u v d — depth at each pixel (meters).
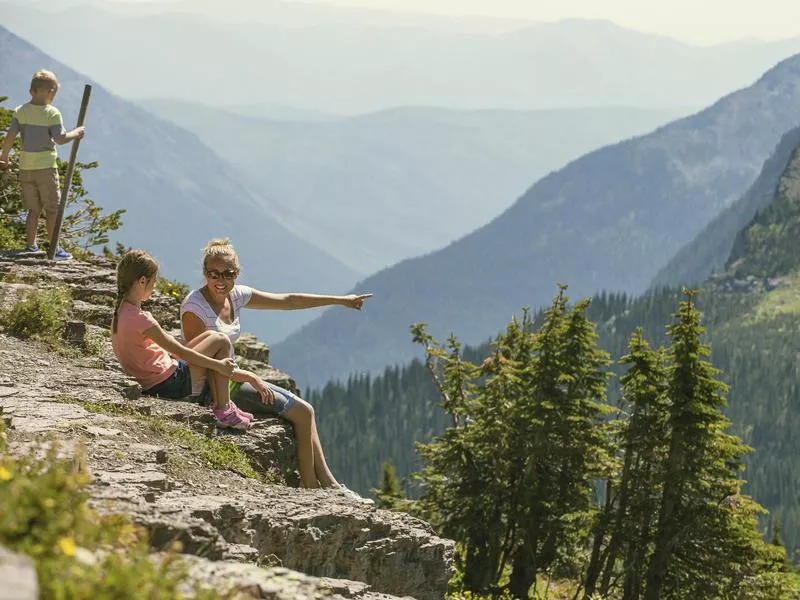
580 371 52.88
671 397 51.31
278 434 12.51
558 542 54.66
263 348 23.38
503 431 52.72
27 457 6.01
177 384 12.57
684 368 51.19
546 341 53.38
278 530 8.62
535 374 52.97
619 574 53.06
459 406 55.25
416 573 10.07
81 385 11.98
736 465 52.19
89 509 5.28
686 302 52.28
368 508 10.14
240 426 12.16
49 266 21.02
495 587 50.19
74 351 14.53
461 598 23.91
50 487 4.54
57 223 21.89
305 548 8.94
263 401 12.28
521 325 57.03
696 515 50.75
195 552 6.07
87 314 17.80
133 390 12.23
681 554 51.28
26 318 14.95
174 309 20.67
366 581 9.60
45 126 21.45
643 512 51.47
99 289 19.62
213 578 5.25
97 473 8.02
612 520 51.97
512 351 56.84
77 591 3.64
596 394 54.03
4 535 3.93
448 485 54.41
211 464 10.51
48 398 11.05
